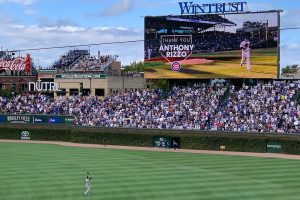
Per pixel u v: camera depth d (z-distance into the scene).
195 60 92.38
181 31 93.06
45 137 95.19
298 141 74.50
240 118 83.62
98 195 44.25
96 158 69.06
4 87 127.00
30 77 125.25
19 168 59.38
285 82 91.50
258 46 87.88
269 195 44.56
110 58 134.62
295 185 49.12
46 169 58.62
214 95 91.75
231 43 89.81
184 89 96.31
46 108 101.12
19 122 97.94
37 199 42.69
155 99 96.06
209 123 85.00
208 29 91.19
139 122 89.81
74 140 91.62
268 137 77.06
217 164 63.62
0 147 83.44
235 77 89.88
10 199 42.62
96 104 99.38
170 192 45.56
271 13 86.69
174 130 83.56
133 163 64.06
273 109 83.38
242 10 88.81
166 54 94.38
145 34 95.56
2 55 129.00
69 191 45.94
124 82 120.81
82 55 144.75
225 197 43.66
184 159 68.69
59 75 119.50
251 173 56.25
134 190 46.38
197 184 49.41
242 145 78.88
